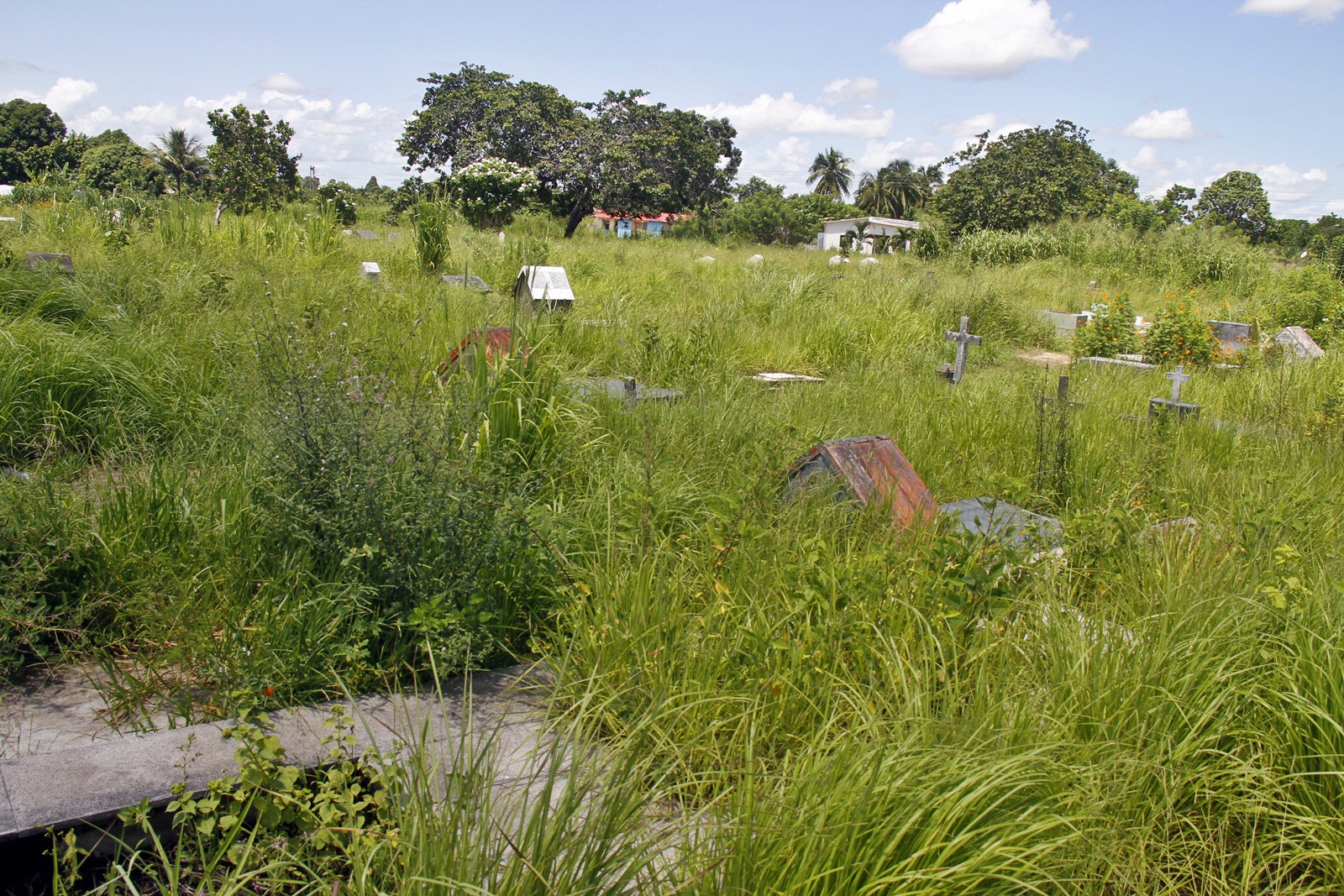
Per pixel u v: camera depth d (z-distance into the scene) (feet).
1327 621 10.53
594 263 60.29
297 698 10.32
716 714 9.75
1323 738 9.34
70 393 19.35
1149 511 18.11
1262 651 10.53
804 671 10.29
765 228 208.23
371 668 10.98
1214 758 9.51
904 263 84.02
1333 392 30.71
